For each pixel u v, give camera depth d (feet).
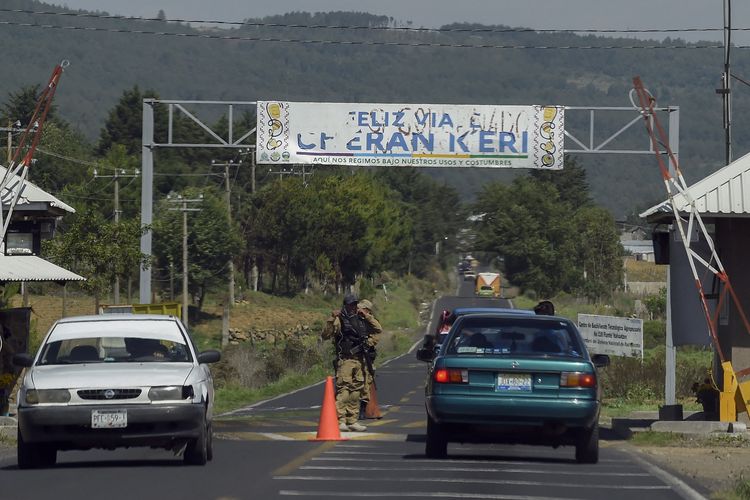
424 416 262.47
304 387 442.09
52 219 248.11
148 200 351.25
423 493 119.75
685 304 226.58
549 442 154.71
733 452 176.45
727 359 212.64
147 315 157.69
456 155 330.13
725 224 213.66
